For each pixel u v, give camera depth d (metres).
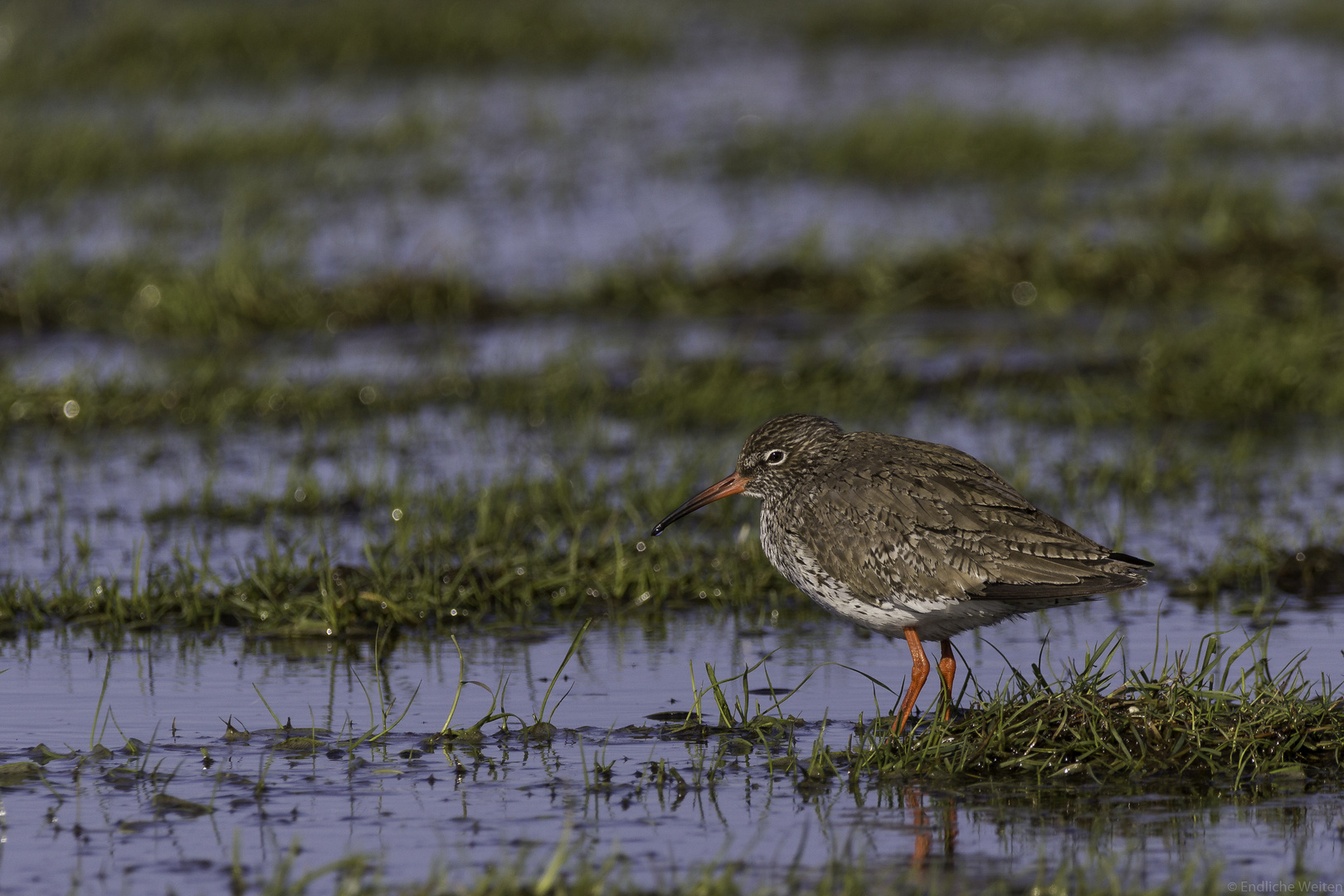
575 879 7.46
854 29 46.38
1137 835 8.05
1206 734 9.02
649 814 8.40
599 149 32.12
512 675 10.75
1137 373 18.77
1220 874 7.47
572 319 21.97
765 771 9.05
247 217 26.22
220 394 18.08
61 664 10.95
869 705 10.23
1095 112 34.34
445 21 42.56
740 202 27.86
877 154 29.92
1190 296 22.02
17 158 28.05
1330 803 8.45
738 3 50.03
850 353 19.81
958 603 9.69
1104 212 26.00
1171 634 11.37
